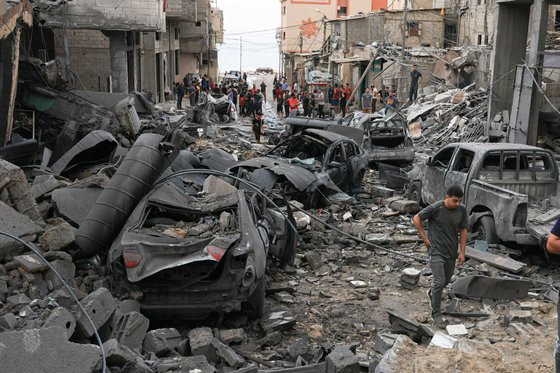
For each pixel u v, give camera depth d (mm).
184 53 51688
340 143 14289
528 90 19016
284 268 9148
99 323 5637
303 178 12477
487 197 9797
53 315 5113
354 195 14758
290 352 6152
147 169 7855
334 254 9953
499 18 22516
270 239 8539
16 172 7664
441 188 11695
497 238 9672
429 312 7660
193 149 19531
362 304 7973
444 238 7227
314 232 11078
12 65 12656
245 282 6414
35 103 14953
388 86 35375
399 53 35719
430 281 8883
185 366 5355
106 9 23875
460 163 11406
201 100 27797
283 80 44438
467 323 7219
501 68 22812
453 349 5332
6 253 6625
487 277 7883
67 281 6688
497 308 7723
